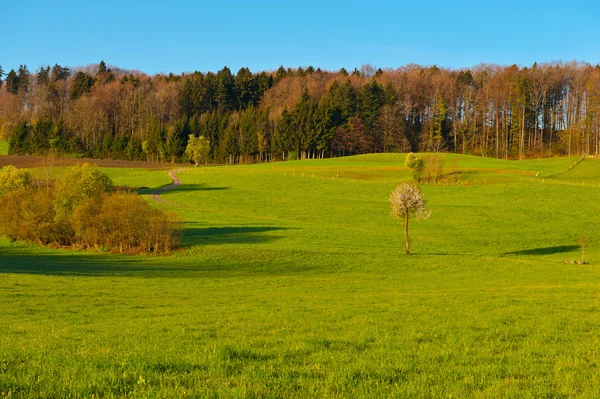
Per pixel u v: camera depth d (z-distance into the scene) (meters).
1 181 79.81
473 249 61.00
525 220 76.06
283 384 9.46
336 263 50.03
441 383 9.87
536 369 10.88
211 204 93.38
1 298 25.42
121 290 31.14
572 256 56.91
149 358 11.29
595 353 12.25
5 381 9.36
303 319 18.34
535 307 20.61
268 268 47.94
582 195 88.94
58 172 93.75
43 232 64.75
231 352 11.91
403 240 65.44
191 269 46.88
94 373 9.88
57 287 31.41
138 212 58.72
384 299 25.38
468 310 20.12
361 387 9.39
